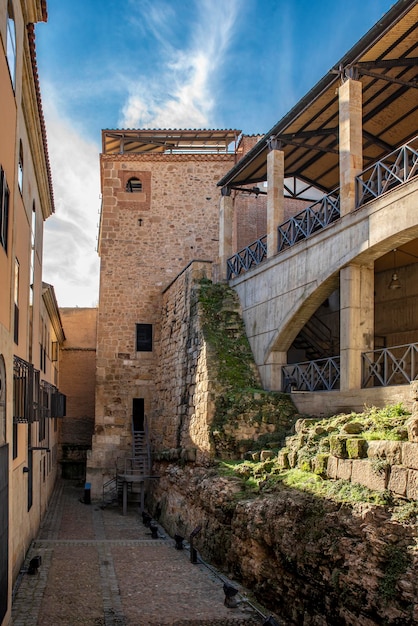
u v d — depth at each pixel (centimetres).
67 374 3422
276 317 1638
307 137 1712
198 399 1714
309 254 1491
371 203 1259
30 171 1420
